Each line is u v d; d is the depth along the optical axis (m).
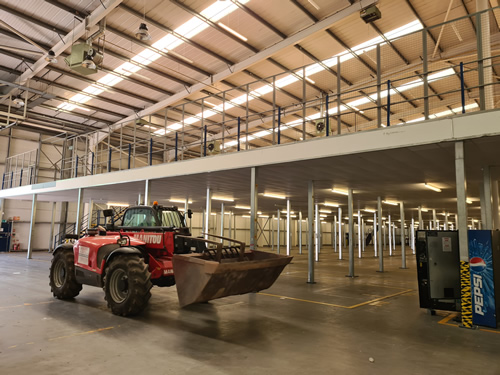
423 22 12.40
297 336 5.40
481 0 9.10
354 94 17.14
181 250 7.08
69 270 7.66
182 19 12.34
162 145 26.42
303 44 13.95
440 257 7.07
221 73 15.76
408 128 7.01
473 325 6.14
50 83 16.56
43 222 24.12
